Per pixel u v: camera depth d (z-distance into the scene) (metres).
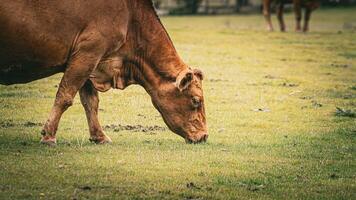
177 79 16.67
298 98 24.73
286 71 29.70
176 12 60.28
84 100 17.12
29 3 15.85
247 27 47.25
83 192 13.36
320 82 27.80
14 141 16.80
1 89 23.67
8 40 15.80
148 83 17.00
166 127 19.70
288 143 18.31
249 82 26.97
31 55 16.02
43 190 13.32
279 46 36.38
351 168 16.17
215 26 46.31
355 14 62.56
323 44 37.91
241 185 14.43
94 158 15.47
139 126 19.67
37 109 21.02
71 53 16.25
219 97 24.14
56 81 25.41
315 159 16.83
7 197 12.86
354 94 25.92
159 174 14.68
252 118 21.39
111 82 16.75
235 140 18.38
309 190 14.42
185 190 13.85
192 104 17.02
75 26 16.14
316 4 44.88
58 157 15.39
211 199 13.51
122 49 16.66
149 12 16.86
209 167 15.45
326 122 21.27
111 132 18.73
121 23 16.45
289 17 59.41
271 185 14.58
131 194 13.44
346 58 33.75
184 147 16.98
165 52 16.94
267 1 45.03
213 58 31.58
